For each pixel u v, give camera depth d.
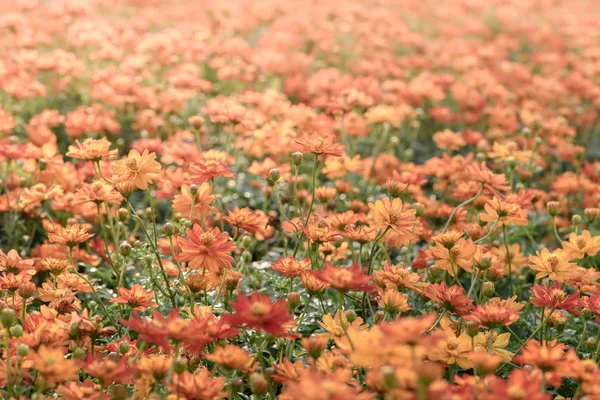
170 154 4.89
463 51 8.69
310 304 4.00
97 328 3.05
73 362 2.73
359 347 2.33
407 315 4.04
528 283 4.83
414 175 4.80
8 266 3.41
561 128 6.43
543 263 3.67
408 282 3.39
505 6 11.68
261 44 8.86
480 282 4.51
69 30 8.42
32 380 2.88
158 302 3.77
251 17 9.95
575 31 10.07
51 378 2.58
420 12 11.36
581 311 3.56
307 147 3.69
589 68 8.30
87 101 7.16
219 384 2.71
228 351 2.78
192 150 4.86
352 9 9.90
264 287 4.31
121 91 6.61
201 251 3.31
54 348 2.89
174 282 3.84
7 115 5.12
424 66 8.38
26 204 4.56
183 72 6.90
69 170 4.86
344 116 5.98
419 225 4.37
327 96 6.90
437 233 3.71
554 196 5.53
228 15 9.85
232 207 5.59
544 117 7.12
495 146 5.24
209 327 2.82
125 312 3.95
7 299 3.44
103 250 4.46
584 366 2.66
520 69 8.00
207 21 9.73
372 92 6.80
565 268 3.64
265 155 6.39
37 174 4.90
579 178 5.67
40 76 7.94
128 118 6.75
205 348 3.36
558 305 3.33
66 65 6.96
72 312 3.06
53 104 7.20
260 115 5.79
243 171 6.20
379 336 2.44
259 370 3.12
